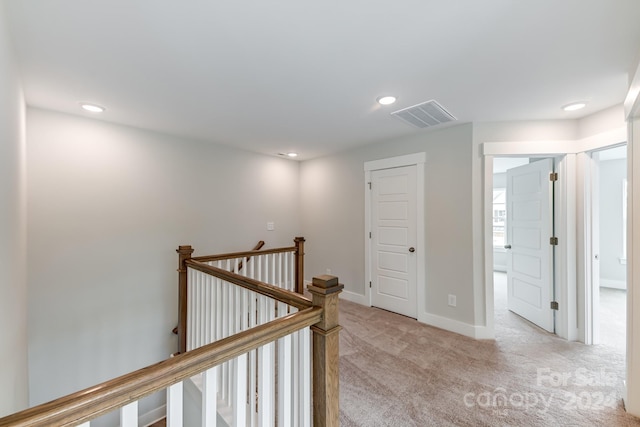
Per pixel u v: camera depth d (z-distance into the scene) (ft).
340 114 8.89
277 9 4.41
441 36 5.07
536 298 10.53
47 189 8.52
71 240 8.95
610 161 16.10
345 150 13.69
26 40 5.14
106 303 9.59
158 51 5.54
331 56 5.72
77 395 2.19
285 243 15.35
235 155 13.26
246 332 3.37
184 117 9.20
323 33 5.00
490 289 9.32
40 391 8.37
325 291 4.01
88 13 4.47
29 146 8.21
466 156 9.66
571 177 9.21
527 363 7.79
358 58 5.79
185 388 6.68
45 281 8.48
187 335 8.47
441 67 6.12
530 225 10.86
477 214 9.48
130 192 10.14
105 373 9.51
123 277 9.97
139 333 10.28
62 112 8.72
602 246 16.37
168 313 10.98
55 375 8.62
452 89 7.14
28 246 8.20
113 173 9.77
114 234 9.79
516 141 9.31
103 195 9.55
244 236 13.61
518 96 7.50
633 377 5.77
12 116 5.31
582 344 8.94
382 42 5.26
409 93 7.39
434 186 10.49
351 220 13.56
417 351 8.50
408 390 6.64
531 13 4.46
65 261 8.83
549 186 9.95
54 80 6.68
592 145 8.62
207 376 3.04
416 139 11.02
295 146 12.94
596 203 8.98
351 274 13.56
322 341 4.06
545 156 9.59
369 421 5.68
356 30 4.92
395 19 4.63
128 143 10.12
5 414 4.87
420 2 4.25
